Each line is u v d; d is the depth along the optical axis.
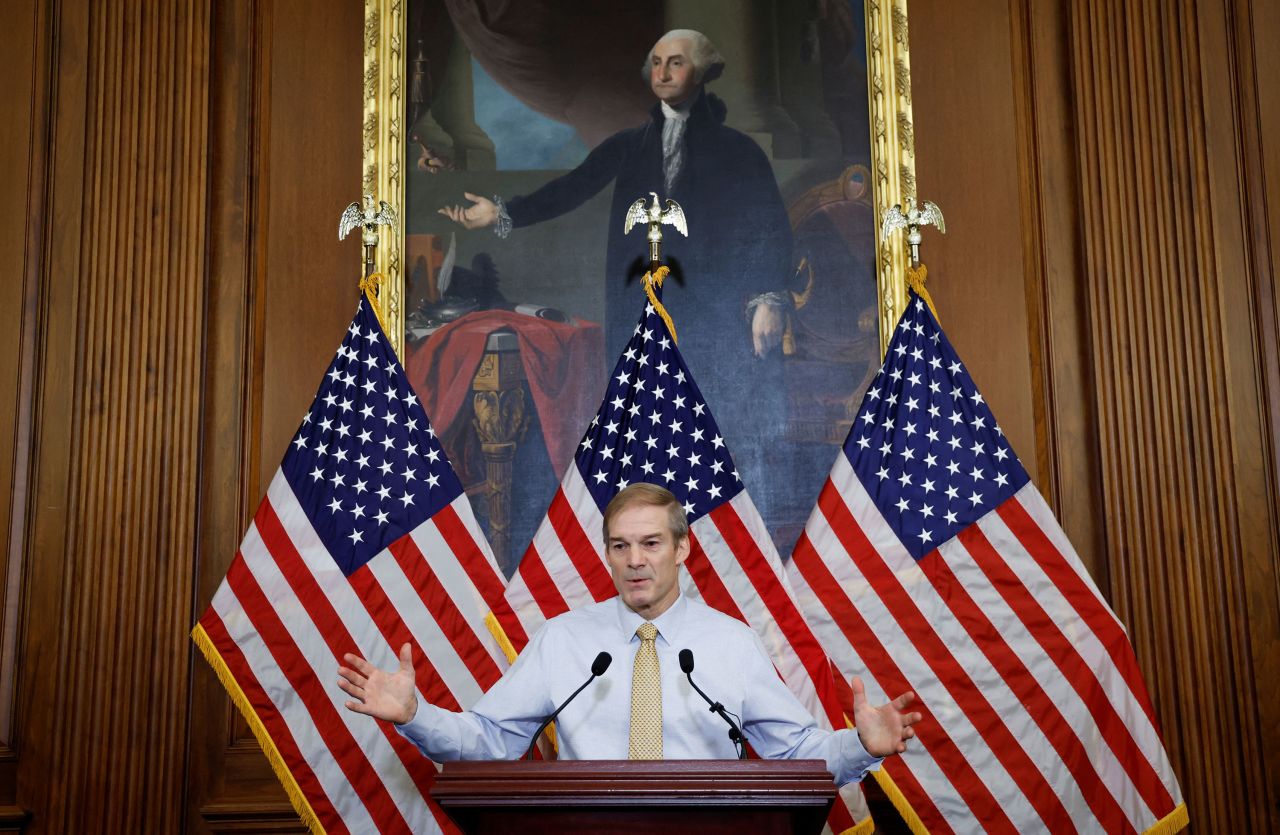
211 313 4.07
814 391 4.06
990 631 3.48
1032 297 4.09
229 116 4.22
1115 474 3.89
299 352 4.07
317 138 4.23
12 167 4.07
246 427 3.99
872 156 4.18
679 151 4.23
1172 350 3.96
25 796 3.67
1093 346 3.99
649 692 2.63
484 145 4.25
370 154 4.17
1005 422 4.01
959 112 4.23
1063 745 3.38
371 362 3.77
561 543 3.64
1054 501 3.93
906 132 4.15
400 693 2.38
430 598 3.58
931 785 3.39
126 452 3.92
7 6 4.18
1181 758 3.68
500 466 4.02
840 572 3.56
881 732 2.31
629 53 4.31
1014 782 3.38
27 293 3.99
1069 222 4.13
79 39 4.19
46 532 3.85
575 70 4.30
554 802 2.00
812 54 4.29
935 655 3.48
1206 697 3.71
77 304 4.00
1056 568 3.51
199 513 3.92
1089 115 4.16
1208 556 3.80
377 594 3.55
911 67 4.28
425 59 4.30
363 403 3.73
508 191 4.21
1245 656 3.71
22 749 3.70
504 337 4.11
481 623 3.58
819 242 4.16
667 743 2.61
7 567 3.81
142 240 4.07
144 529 3.87
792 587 3.57
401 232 4.14
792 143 4.22
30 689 3.74
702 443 3.73
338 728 3.43
